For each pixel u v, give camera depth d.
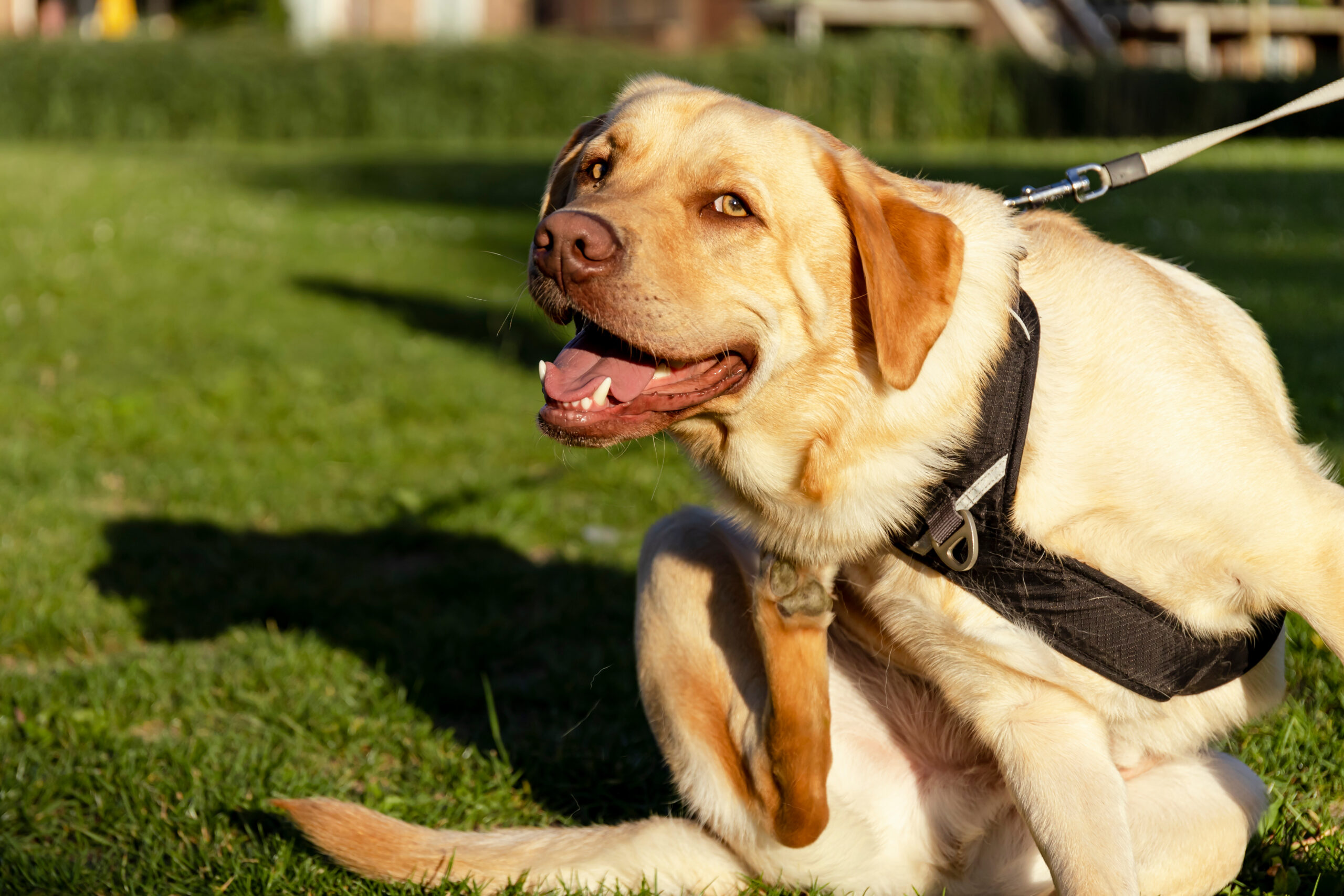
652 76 2.90
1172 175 16.19
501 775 3.44
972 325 2.43
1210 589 2.46
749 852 2.83
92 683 3.86
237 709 3.87
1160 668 2.49
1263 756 3.23
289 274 11.30
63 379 7.74
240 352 8.47
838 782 2.85
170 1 33.81
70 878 2.93
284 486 6.01
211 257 12.06
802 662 2.65
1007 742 2.55
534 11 35.72
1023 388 2.41
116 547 5.16
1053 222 2.75
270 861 3.00
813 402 2.49
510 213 15.43
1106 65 26.30
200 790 3.31
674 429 2.64
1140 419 2.40
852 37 34.16
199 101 26.69
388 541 5.35
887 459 2.46
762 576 2.67
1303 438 5.40
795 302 2.46
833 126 26.48
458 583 4.84
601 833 2.92
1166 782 2.63
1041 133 26.33
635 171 2.55
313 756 3.60
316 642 4.29
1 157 20.94
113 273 11.03
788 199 2.45
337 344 8.70
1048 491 2.44
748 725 2.81
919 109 26.16
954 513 2.44
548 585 4.85
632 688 3.97
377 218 14.90
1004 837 2.82
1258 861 2.83
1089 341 2.46
